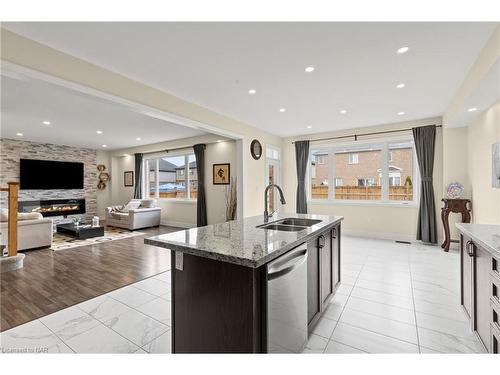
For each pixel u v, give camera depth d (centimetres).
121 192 884
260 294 130
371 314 228
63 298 261
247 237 167
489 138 335
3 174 665
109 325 212
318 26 210
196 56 258
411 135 505
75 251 446
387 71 291
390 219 534
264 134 595
